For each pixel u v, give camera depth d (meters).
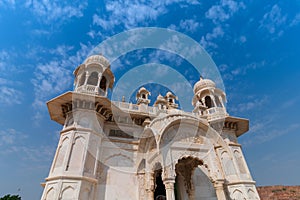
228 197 16.38
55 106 17.19
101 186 14.27
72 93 15.52
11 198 35.84
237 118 20.05
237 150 19.03
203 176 18.08
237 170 17.11
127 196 14.46
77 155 13.73
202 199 16.72
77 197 11.96
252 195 16.16
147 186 13.92
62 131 15.31
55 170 13.26
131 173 15.59
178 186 17.67
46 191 12.38
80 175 12.88
